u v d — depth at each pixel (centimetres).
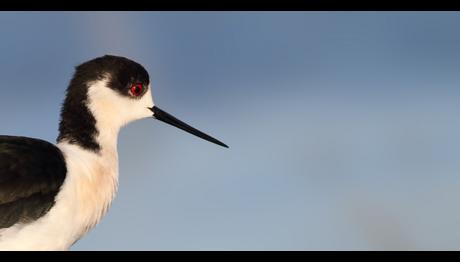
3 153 734
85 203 761
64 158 764
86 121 801
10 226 724
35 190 729
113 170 799
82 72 812
